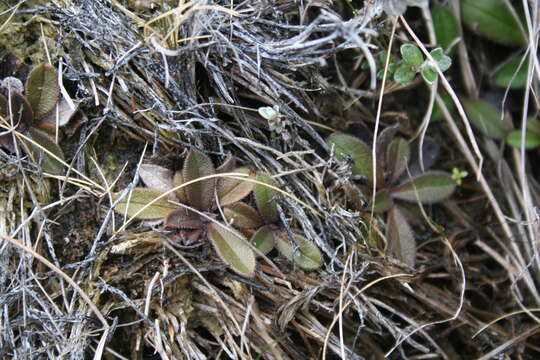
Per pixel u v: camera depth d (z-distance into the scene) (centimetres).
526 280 30
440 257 30
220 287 27
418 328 28
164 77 27
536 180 31
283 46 27
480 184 31
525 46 31
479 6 31
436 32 30
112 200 27
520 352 30
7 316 26
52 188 27
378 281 29
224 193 27
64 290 26
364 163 29
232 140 28
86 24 27
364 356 29
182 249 27
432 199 29
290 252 27
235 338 27
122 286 27
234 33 27
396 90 30
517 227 31
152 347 27
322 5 28
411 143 30
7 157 26
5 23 27
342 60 30
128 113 27
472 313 30
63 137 27
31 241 27
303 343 28
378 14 27
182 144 28
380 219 29
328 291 28
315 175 28
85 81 27
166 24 27
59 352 26
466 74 31
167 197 27
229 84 28
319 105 29
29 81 27
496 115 31
